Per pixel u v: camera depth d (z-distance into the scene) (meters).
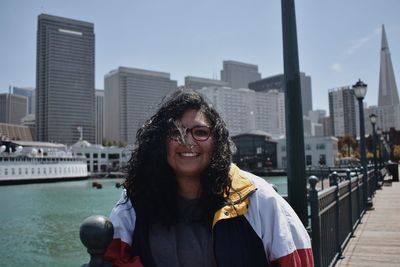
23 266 15.02
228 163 1.85
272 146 109.56
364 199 12.88
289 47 3.74
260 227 1.77
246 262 1.72
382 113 180.62
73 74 169.12
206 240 1.79
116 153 129.62
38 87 165.75
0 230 23.86
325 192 5.30
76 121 168.12
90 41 174.25
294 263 1.73
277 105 192.62
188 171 1.84
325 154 98.81
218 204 1.78
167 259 1.79
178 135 1.83
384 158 62.25
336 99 185.12
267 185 1.91
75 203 42.94
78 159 105.88
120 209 1.89
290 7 3.77
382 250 7.25
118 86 186.25
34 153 94.56
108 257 1.78
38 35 167.25
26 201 46.19
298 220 1.88
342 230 7.30
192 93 1.97
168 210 1.81
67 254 16.80
